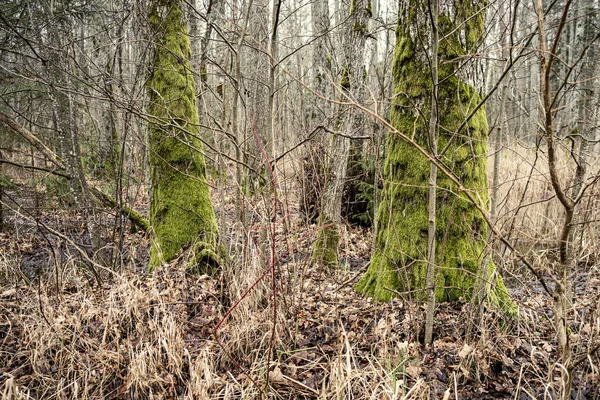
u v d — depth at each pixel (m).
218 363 3.00
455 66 3.16
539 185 5.69
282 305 3.34
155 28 4.74
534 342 2.86
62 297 3.81
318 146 4.58
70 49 4.63
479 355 2.61
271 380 2.69
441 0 3.13
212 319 3.49
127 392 2.76
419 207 3.32
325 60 6.29
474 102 3.20
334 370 2.49
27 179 7.82
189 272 4.39
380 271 3.37
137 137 4.81
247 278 3.52
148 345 2.92
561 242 1.65
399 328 2.99
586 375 2.38
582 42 7.31
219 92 4.10
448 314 3.08
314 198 4.70
